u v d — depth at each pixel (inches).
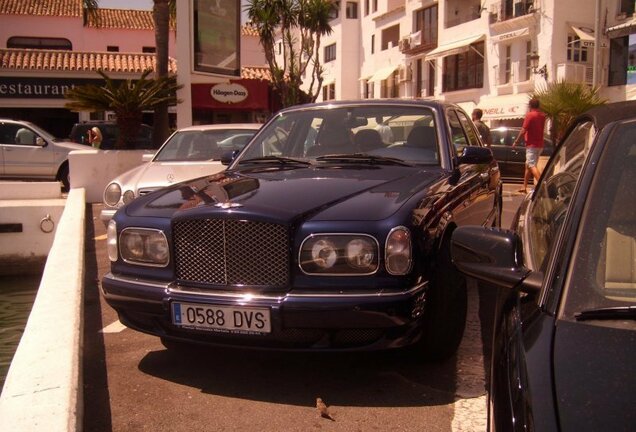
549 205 117.0
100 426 136.8
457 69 1382.9
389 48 1675.7
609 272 83.0
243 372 163.0
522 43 1184.8
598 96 896.9
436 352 158.6
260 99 851.4
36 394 127.6
